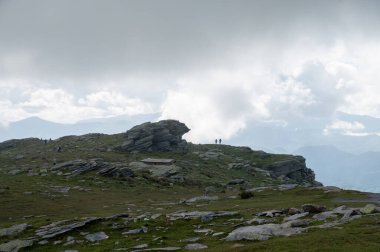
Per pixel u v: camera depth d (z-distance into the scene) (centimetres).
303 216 5128
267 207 6650
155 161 16525
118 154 18925
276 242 3647
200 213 5831
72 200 8375
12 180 10494
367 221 4341
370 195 7825
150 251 3944
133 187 11306
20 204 7444
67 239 4725
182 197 10181
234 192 11806
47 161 15775
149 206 8075
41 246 4522
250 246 3591
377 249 3138
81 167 12631
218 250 3594
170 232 4884
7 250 4381
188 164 18225
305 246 3409
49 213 6944
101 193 9762
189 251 3759
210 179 15400
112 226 5212
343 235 3694
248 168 19950
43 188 9538
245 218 5412
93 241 4625
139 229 5000
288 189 9925
